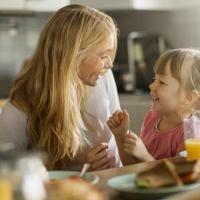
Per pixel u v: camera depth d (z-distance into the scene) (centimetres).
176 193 100
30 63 164
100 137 179
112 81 197
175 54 181
